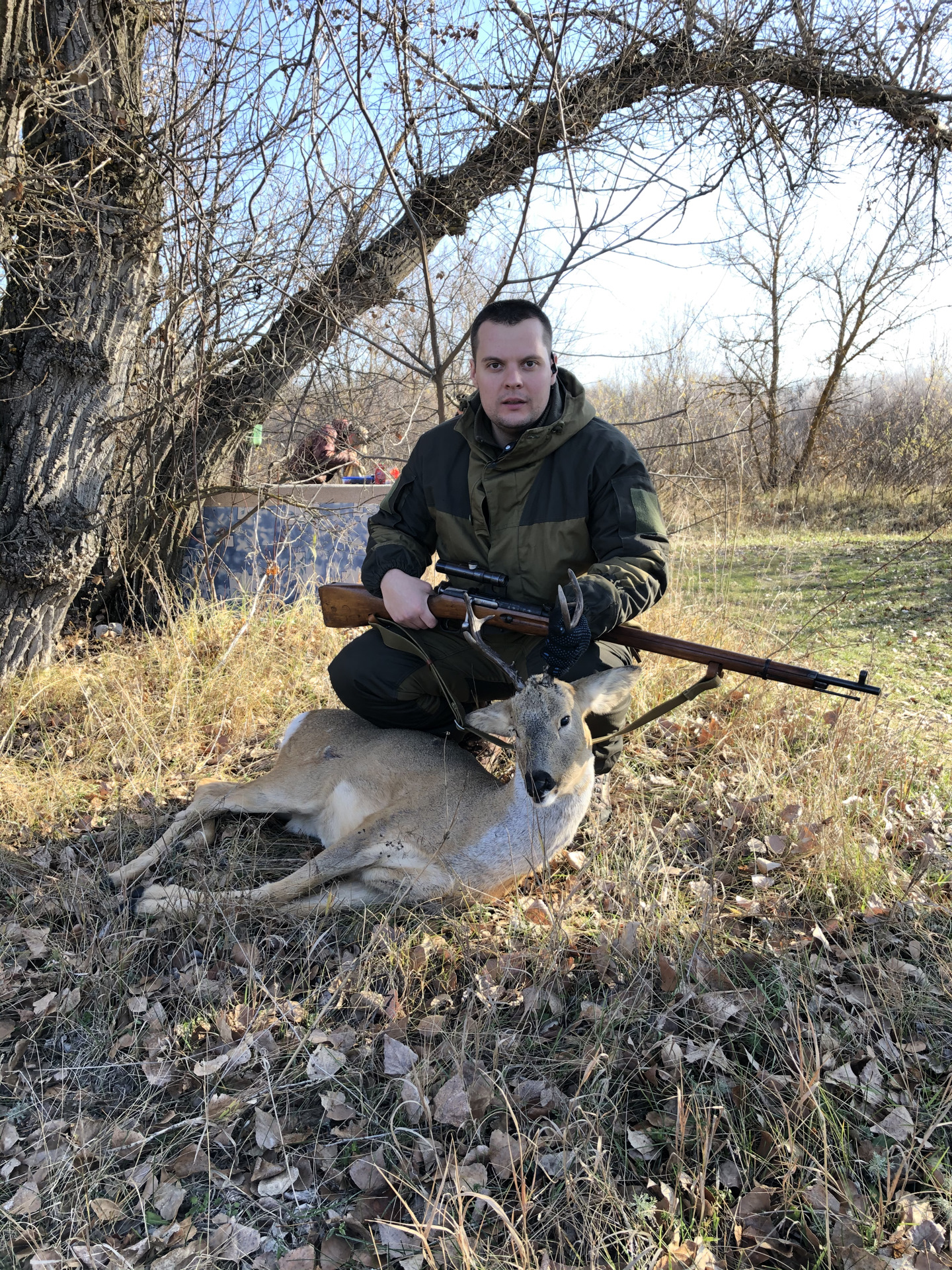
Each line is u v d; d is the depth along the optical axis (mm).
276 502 7117
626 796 4461
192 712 5199
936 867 3885
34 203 5219
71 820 4352
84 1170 2635
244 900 3682
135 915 3656
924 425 14492
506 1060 2969
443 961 3422
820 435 15227
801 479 14320
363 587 4219
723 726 5059
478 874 3672
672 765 4844
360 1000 3227
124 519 6582
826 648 6789
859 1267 2281
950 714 5543
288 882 3725
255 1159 2701
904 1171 2535
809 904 3639
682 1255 2271
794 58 5891
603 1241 2320
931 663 6488
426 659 4133
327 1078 2918
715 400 13836
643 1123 2756
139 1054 3049
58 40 5320
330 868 3740
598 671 3902
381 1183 2576
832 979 3207
